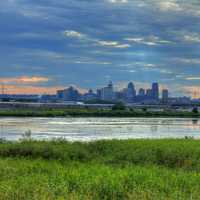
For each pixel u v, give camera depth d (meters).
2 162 15.52
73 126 67.88
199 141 23.12
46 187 10.36
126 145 21.06
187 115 146.88
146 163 17.23
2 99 186.75
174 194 10.02
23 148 20.19
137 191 10.19
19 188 10.26
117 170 13.22
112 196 10.10
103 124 77.31
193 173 13.91
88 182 10.89
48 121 89.81
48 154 19.50
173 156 17.50
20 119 100.94
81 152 19.77
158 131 56.62
